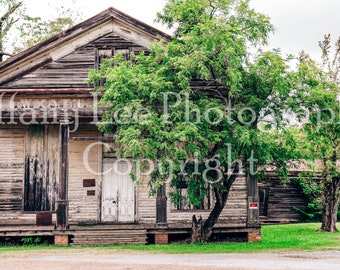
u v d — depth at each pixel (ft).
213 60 56.44
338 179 79.00
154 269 39.17
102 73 59.72
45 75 70.38
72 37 71.00
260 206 100.78
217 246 60.23
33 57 70.54
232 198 69.72
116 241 64.49
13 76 70.18
